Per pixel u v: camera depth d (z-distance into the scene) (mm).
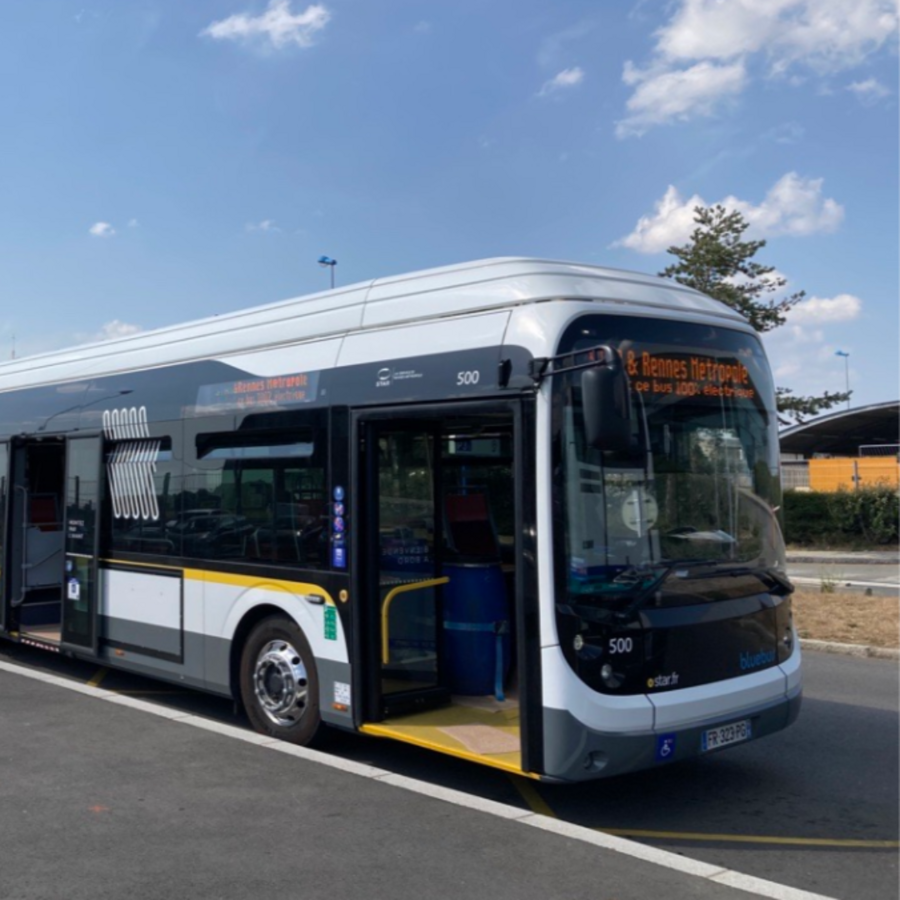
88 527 9555
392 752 7574
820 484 30766
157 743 7332
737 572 6422
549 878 4969
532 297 6074
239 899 4723
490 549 7406
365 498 6902
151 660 8703
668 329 6359
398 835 5523
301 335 7555
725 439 6555
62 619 9906
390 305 6938
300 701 7359
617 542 5914
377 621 6875
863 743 8031
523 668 5809
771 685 6477
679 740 5902
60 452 11352
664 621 5973
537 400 5832
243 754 7051
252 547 7738
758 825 6121
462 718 6895
